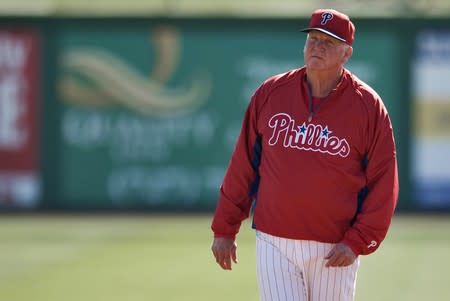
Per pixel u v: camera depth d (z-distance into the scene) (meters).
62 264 37.75
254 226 18.53
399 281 34.19
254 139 18.52
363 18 53.06
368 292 32.25
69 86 54.28
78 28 54.09
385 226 17.62
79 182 54.59
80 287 33.16
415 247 41.69
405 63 53.16
